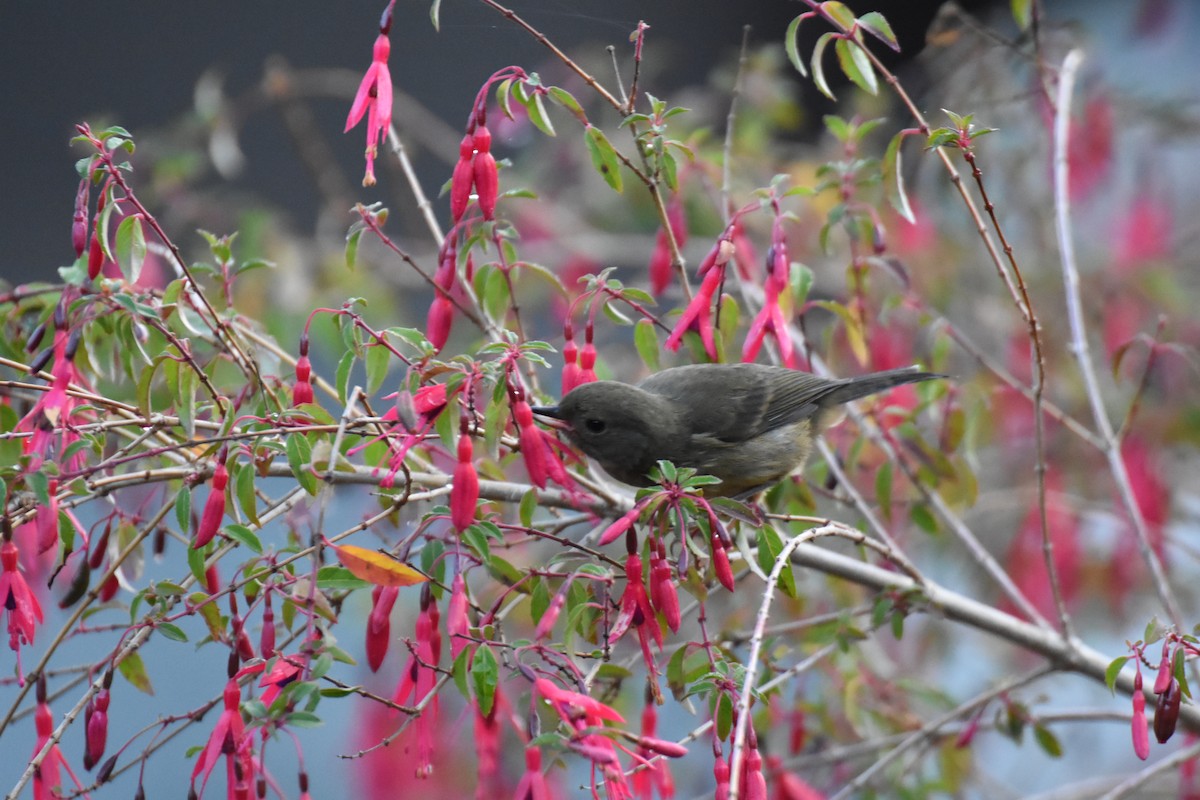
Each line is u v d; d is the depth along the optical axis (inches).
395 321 537.0
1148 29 674.8
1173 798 467.5
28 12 756.0
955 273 553.9
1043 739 365.1
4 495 250.8
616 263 581.3
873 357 456.1
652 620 261.7
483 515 276.4
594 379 347.6
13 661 593.0
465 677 246.1
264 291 508.1
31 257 750.5
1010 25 605.6
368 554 243.3
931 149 306.8
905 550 497.7
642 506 256.7
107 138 273.7
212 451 282.4
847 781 410.3
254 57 784.3
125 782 607.8
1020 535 503.5
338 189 606.5
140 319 281.9
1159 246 555.8
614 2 786.2
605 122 610.9
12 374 333.1
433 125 655.8
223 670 650.2
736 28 807.1
